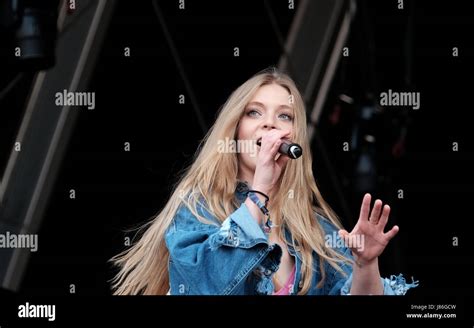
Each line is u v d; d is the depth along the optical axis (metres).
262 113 11.20
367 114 18.20
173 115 16.94
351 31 18.73
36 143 16.31
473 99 18.86
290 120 11.28
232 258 10.18
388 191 18.30
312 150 18.06
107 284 16.00
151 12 16.91
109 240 16.25
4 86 15.86
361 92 18.50
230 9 17.56
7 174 16.20
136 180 16.56
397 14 18.77
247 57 17.72
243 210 10.31
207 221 10.85
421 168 18.62
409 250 18.72
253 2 17.77
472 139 18.75
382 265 18.67
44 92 16.20
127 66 16.78
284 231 11.09
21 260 16.09
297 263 10.92
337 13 18.67
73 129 16.44
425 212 18.66
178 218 11.05
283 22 18.17
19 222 16.17
